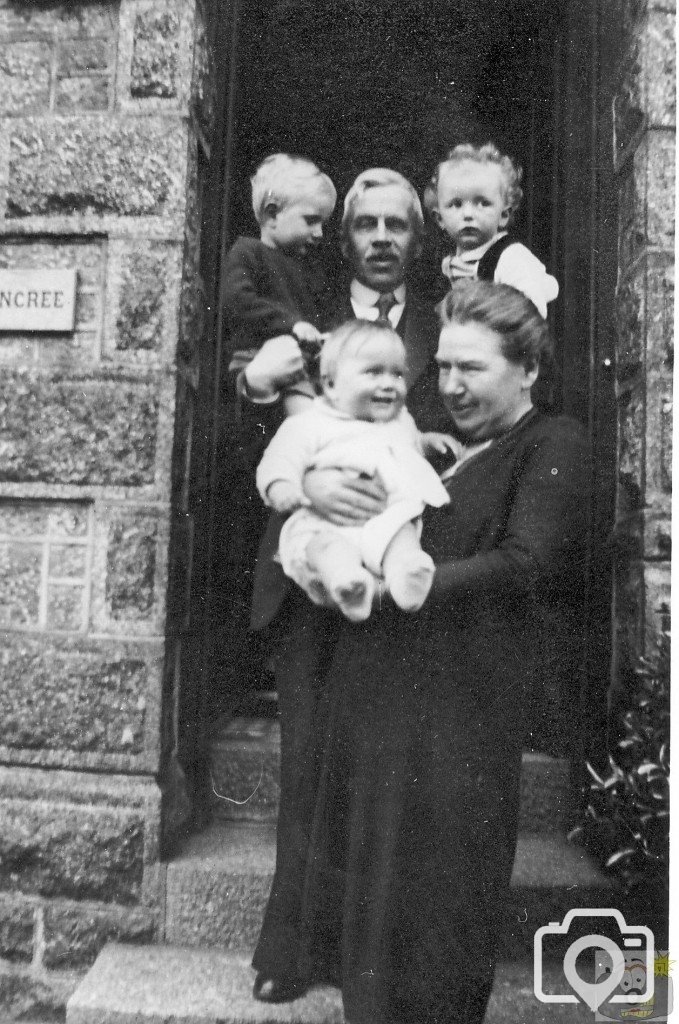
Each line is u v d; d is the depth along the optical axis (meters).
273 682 2.42
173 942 2.25
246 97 2.49
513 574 2.34
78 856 2.29
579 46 2.46
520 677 2.32
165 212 2.38
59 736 2.34
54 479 2.38
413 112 2.45
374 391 2.41
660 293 2.29
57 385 2.39
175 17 2.39
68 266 2.42
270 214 2.47
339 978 2.17
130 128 2.39
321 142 2.46
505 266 2.43
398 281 2.44
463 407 2.40
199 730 2.46
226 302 2.48
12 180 2.42
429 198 2.44
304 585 2.38
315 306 2.46
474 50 2.45
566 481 2.38
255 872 2.24
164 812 2.29
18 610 2.39
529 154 2.44
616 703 2.38
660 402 2.29
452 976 2.15
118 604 2.35
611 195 2.46
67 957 2.28
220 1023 2.02
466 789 2.25
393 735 2.27
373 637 2.32
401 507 2.38
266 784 2.45
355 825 2.24
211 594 2.44
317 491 2.40
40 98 2.45
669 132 2.29
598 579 2.41
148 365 2.37
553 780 2.38
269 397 2.46
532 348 2.42
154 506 2.35
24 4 2.46
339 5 2.46
